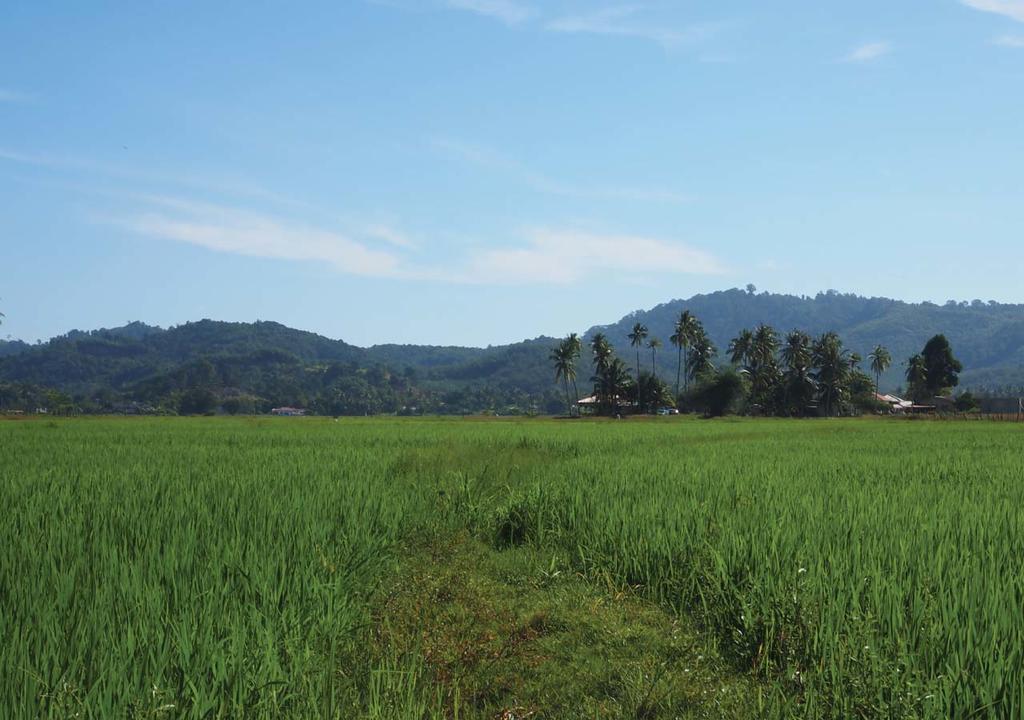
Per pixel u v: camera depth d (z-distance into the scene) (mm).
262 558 7297
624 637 6496
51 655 4863
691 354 132125
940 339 122375
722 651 6250
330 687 4836
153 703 4344
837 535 8273
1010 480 14492
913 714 4539
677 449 23750
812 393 115438
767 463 17844
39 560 7055
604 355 119000
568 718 5137
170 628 5379
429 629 6391
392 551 9234
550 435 31891
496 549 10250
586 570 8719
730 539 8078
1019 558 7332
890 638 5496
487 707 5289
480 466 16344
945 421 62750
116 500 10828
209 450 21469
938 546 7711
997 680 4801
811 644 5688
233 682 4680
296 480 13406
